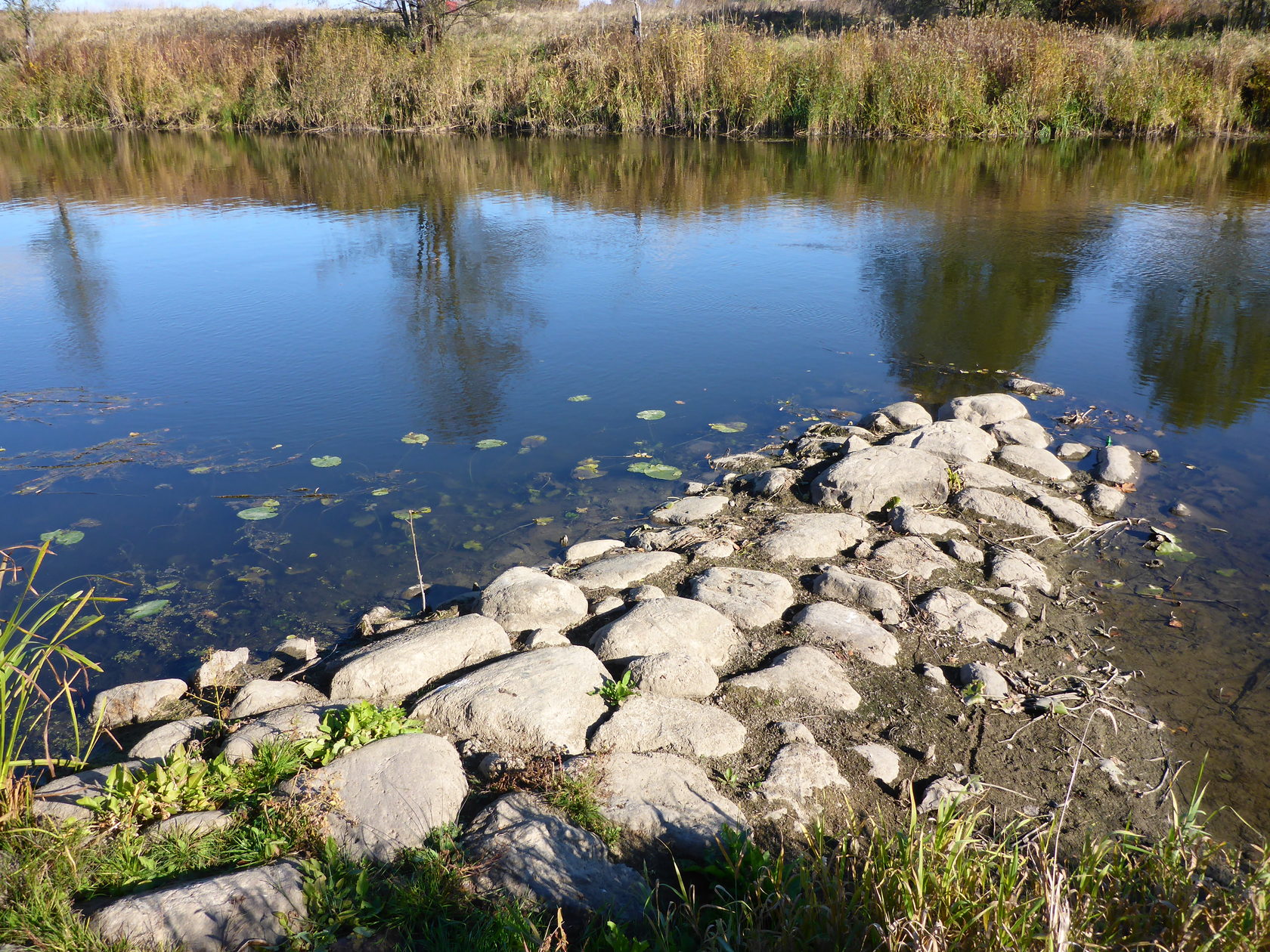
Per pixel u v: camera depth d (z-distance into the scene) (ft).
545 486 16.44
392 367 21.80
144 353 22.66
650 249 32.58
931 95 57.21
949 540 14.19
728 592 12.69
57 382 20.80
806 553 13.93
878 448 16.33
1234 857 8.57
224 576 13.75
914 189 42.98
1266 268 28.94
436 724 9.93
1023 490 15.61
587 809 8.55
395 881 7.70
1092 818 9.06
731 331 24.17
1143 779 9.60
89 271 29.91
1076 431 18.20
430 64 66.23
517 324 24.80
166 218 38.09
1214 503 15.34
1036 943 6.66
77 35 83.10
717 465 17.16
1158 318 24.57
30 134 66.59
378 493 16.06
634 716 9.87
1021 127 57.93
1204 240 32.73
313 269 30.14
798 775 9.21
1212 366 21.26
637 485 16.48
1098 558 13.92
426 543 14.64
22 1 73.72
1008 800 9.30
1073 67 58.39
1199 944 6.75
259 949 7.00
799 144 57.36
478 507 15.71
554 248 32.78
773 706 10.46
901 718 10.44
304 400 19.93
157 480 16.42
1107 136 58.59
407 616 12.75
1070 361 21.77
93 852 7.98
